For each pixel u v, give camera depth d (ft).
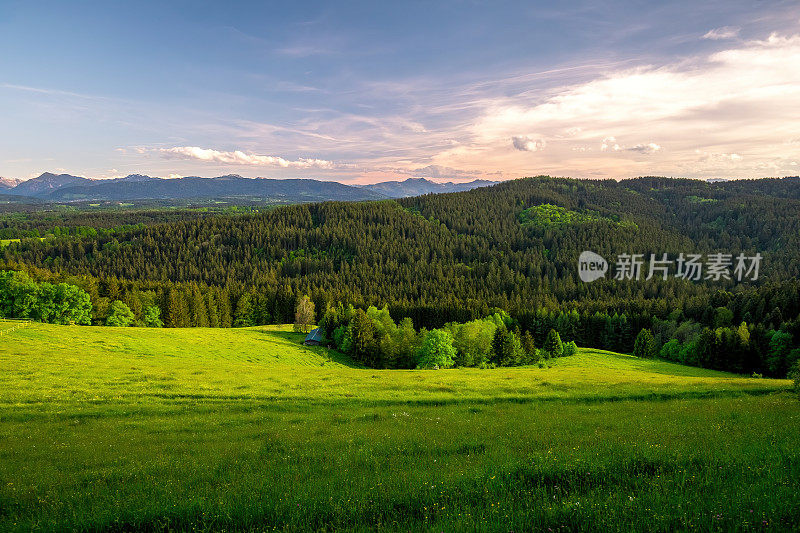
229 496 33.01
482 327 301.02
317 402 107.04
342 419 88.53
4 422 82.89
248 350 248.11
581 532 23.43
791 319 300.61
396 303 421.18
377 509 28.99
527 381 145.59
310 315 353.51
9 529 30.55
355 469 43.11
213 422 83.76
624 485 31.73
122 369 141.49
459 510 27.81
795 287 354.33
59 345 178.81
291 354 261.03
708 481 30.14
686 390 125.18
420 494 31.35
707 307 375.04
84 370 134.00
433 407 105.19
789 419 67.15
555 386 135.13
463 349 287.07
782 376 256.32
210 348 234.38
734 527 21.77
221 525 28.32
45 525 30.07
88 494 37.42
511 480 33.68
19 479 44.50
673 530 22.36
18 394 101.91
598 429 65.41
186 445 63.16
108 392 109.40
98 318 302.86
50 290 263.29
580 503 26.66
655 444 45.62
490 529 23.94
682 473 33.12
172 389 116.06
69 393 105.70
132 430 77.36
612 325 370.53
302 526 26.76
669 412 87.15
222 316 405.18
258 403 104.17
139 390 113.09
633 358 302.66
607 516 24.49
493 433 64.28
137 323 323.37
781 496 25.64
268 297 447.01
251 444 62.80
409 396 116.16
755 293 372.79
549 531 23.65
